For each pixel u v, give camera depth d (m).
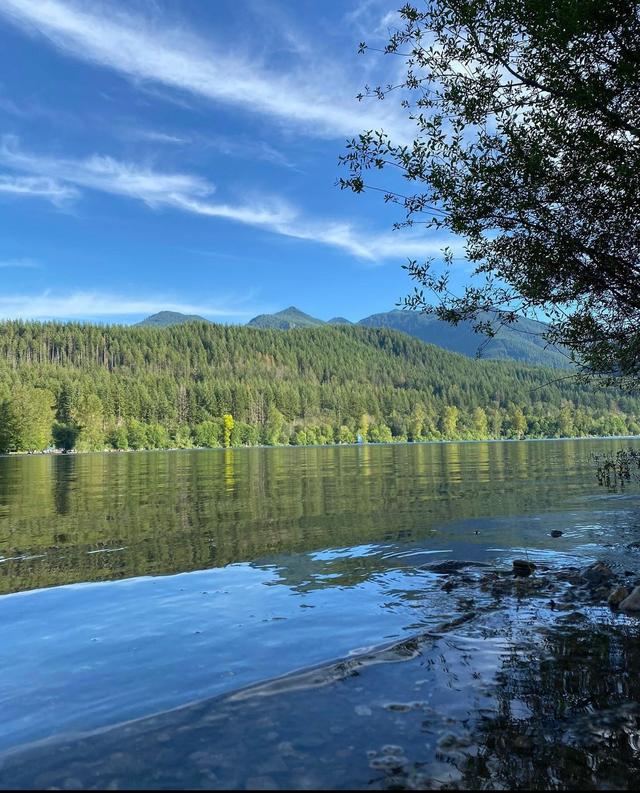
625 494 18.75
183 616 6.88
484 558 9.88
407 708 4.23
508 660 5.19
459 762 3.46
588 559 9.60
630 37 5.40
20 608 7.34
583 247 6.25
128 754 3.65
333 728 3.93
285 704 4.34
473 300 7.11
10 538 12.49
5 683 5.02
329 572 9.05
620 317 6.93
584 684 4.61
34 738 3.97
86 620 6.82
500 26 5.88
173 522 14.52
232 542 11.68
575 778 3.28
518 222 6.36
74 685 4.95
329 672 4.98
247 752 3.62
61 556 10.52
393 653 5.43
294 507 17.34
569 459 43.50
